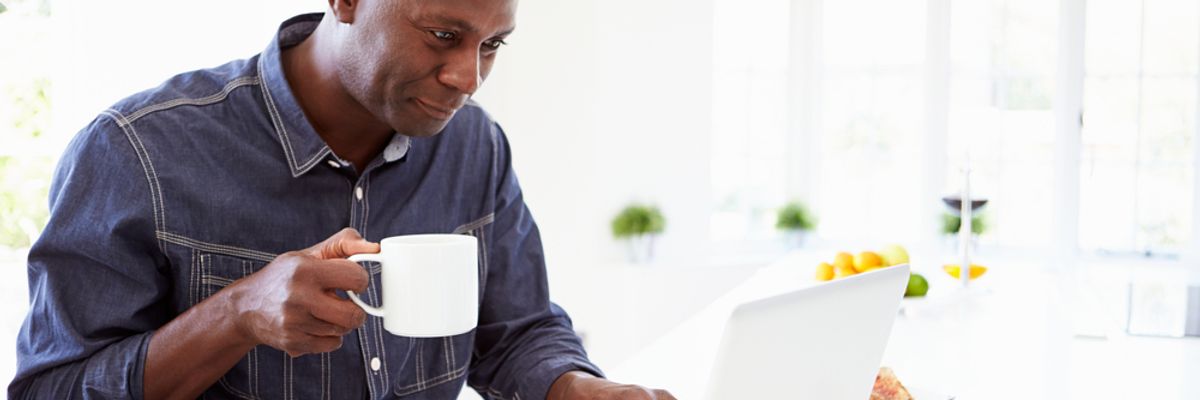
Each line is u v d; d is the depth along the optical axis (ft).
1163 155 14.57
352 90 3.44
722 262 14.11
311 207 3.89
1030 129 14.84
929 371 6.05
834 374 3.92
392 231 4.08
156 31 9.41
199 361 3.32
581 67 13.08
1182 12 14.34
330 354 3.95
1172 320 14.99
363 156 3.98
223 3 9.53
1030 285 9.32
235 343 3.27
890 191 15.40
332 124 3.84
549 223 13.16
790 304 3.59
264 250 3.82
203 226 3.70
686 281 13.80
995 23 14.82
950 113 15.05
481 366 4.54
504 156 4.68
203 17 9.51
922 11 14.98
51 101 9.67
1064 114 14.58
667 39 13.87
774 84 15.46
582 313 13.58
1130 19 14.48
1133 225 14.74
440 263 3.06
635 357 6.57
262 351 3.85
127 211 3.54
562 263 13.34
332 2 3.38
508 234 4.59
